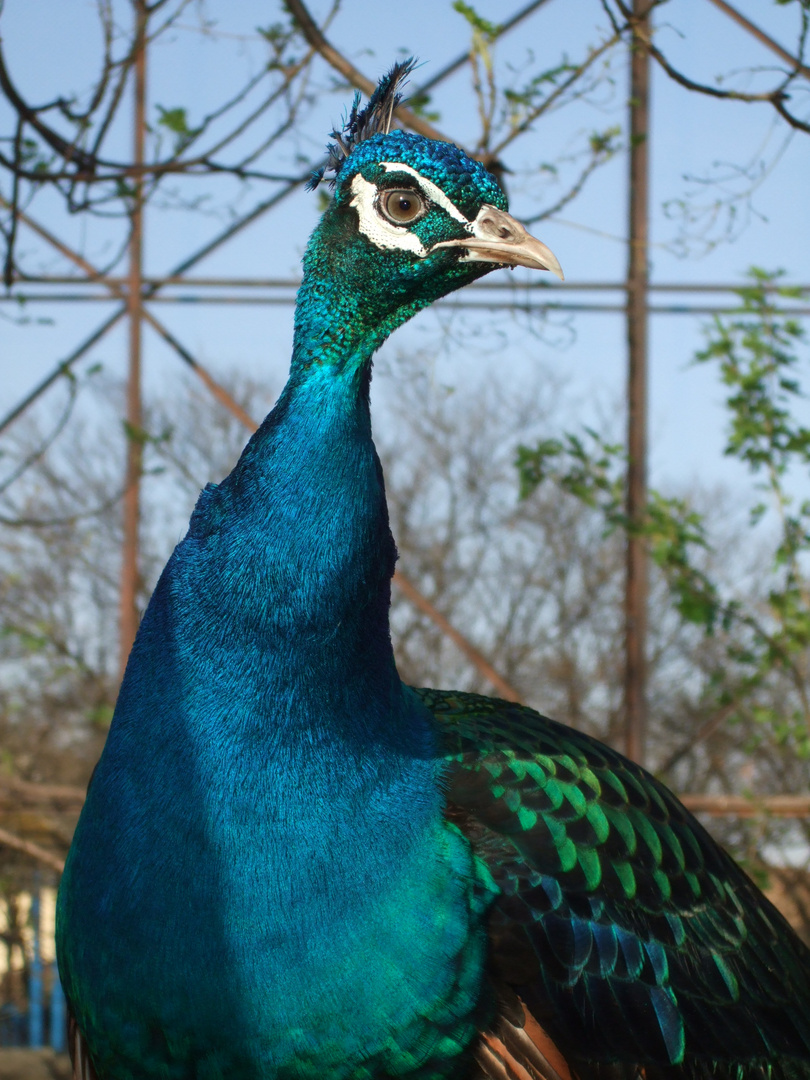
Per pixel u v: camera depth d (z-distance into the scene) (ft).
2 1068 28.22
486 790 9.88
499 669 71.46
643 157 24.49
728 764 57.98
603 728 70.74
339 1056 8.99
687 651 63.72
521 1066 9.52
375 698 9.38
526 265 10.16
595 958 9.83
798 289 21.01
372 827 9.09
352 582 9.26
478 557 73.26
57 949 9.95
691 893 10.57
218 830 8.84
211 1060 9.00
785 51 21.01
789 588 21.80
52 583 62.85
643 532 21.76
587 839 10.04
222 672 9.05
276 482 9.36
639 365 24.77
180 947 8.86
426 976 9.08
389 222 10.14
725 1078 10.32
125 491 23.50
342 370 9.86
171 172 17.53
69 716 59.57
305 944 8.81
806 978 11.48
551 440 22.13
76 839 9.70
